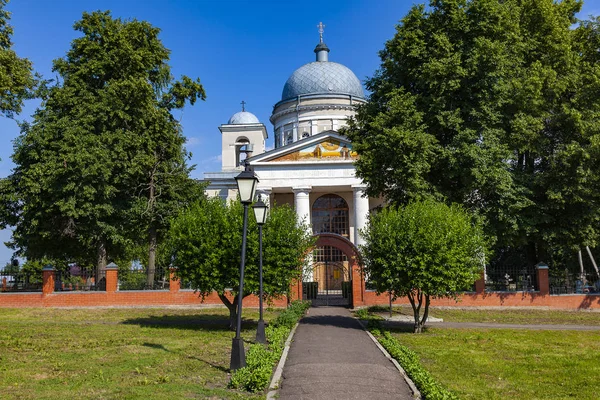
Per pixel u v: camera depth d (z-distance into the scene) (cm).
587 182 2545
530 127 2483
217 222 1867
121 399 884
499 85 2380
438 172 2491
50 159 2744
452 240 1823
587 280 3209
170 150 3189
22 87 2055
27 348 1410
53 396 900
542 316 2392
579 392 999
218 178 4734
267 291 1847
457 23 2416
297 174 4044
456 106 2452
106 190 2809
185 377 1066
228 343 1519
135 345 1465
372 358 1305
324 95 5122
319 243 2767
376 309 2556
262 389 973
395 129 2280
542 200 2695
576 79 2661
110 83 2925
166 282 2797
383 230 1880
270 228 1875
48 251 3131
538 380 1101
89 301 2686
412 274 1798
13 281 2861
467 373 1159
